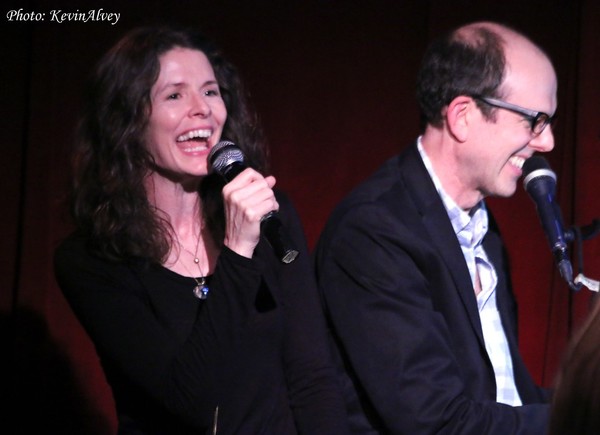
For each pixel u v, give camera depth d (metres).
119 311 5.71
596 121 10.73
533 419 5.65
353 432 6.10
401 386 5.70
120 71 5.94
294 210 6.41
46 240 10.16
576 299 10.80
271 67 10.58
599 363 2.80
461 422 5.59
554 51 10.91
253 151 6.45
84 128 6.09
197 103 5.90
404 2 10.76
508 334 6.52
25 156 10.10
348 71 10.71
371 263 5.91
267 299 5.91
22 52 10.07
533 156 6.29
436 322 5.84
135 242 5.80
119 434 5.89
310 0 10.62
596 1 10.69
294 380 5.98
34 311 10.20
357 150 10.76
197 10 10.38
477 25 6.26
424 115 6.36
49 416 10.34
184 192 6.13
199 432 5.72
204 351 5.44
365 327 5.85
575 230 6.25
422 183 6.23
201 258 6.10
